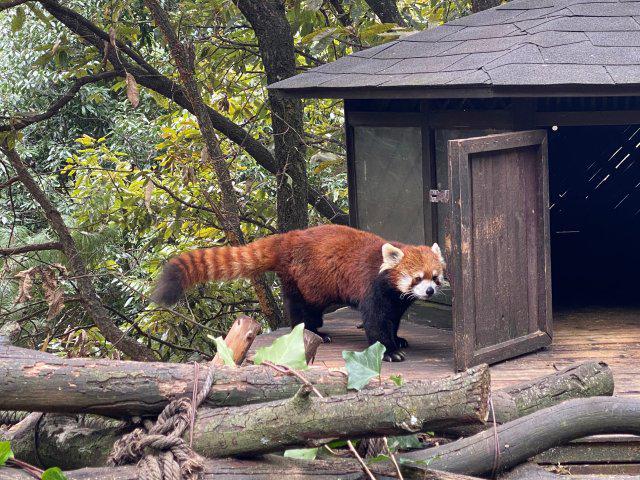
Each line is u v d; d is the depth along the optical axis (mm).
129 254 9500
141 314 9320
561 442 3711
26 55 12016
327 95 5758
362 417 2971
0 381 3182
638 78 4742
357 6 8625
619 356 5309
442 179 5809
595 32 5520
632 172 9180
